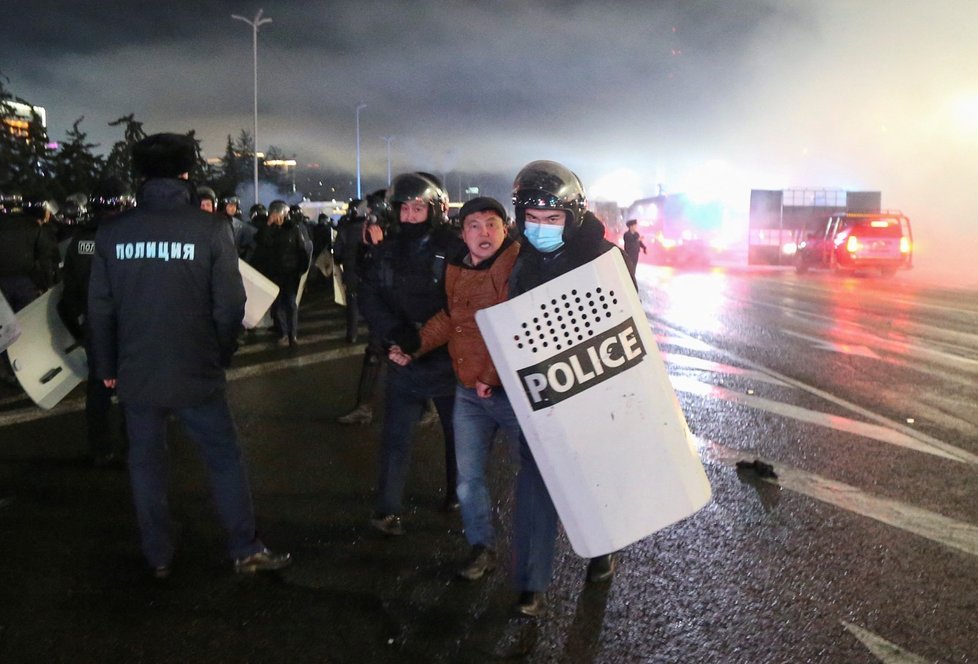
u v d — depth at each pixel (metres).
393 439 4.89
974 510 5.54
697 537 5.04
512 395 3.42
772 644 3.84
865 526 5.24
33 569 4.50
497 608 4.14
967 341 12.53
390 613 4.07
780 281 23.91
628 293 3.37
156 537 4.35
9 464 6.23
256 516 5.29
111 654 3.68
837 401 8.55
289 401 8.38
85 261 5.92
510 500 5.69
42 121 23.95
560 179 3.62
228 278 4.16
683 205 32.50
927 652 3.78
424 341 4.49
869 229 25.03
